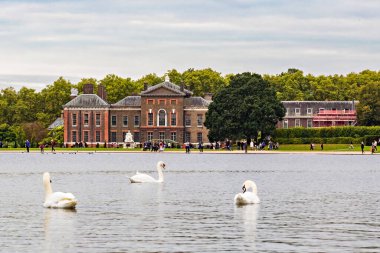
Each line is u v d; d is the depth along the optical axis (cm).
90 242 4806
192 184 9331
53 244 4731
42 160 17475
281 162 16188
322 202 7075
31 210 6347
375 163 15525
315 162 16100
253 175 11288
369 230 5303
